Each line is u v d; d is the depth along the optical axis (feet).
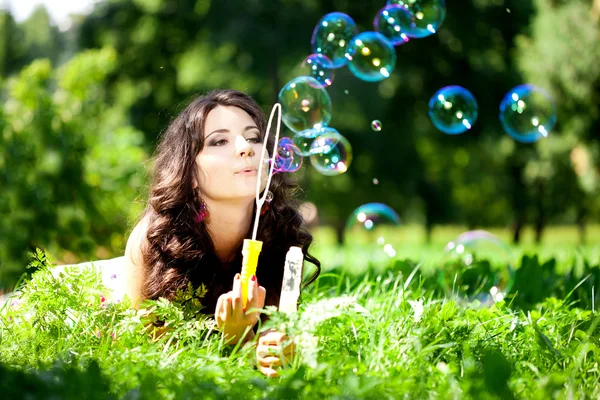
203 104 8.27
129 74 49.78
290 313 6.72
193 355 6.77
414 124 47.32
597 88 38.32
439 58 44.91
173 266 8.23
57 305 7.64
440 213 57.41
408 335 7.05
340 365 6.07
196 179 8.23
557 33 38.91
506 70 44.60
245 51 44.04
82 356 6.59
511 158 51.72
